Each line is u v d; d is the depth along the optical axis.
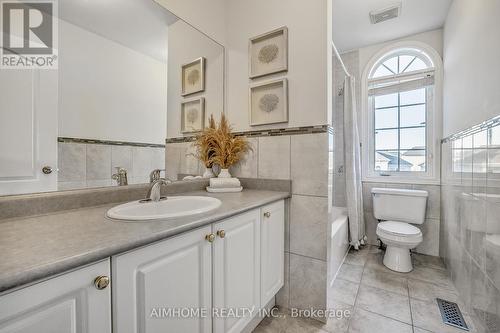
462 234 1.69
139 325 0.71
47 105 0.96
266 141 1.67
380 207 2.50
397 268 2.09
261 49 1.68
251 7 1.73
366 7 2.10
